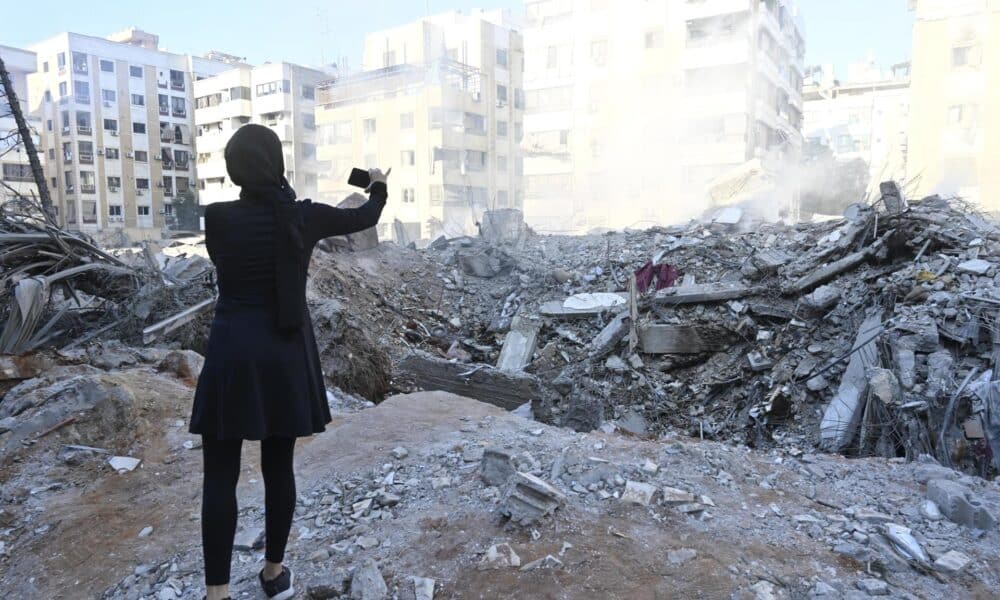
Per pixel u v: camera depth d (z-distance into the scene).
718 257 15.55
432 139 45.41
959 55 29.89
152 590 2.67
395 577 2.47
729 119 36.91
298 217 2.16
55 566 2.96
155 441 4.28
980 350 8.58
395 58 52.62
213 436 2.13
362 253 17.91
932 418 7.21
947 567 2.48
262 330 2.13
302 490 3.40
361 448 3.85
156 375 5.60
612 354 12.97
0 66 15.28
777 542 2.66
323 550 2.73
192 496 3.53
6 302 8.73
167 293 10.15
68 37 55.88
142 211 60.62
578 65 41.69
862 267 12.53
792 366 11.16
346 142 49.25
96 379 4.50
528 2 43.22
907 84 60.41
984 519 2.79
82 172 57.34
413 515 2.95
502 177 50.22
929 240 12.02
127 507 3.44
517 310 15.97
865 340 10.16
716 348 12.51
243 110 56.69
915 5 32.66
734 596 2.27
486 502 2.96
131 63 59.66
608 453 3.56
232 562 2.77
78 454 4.05
